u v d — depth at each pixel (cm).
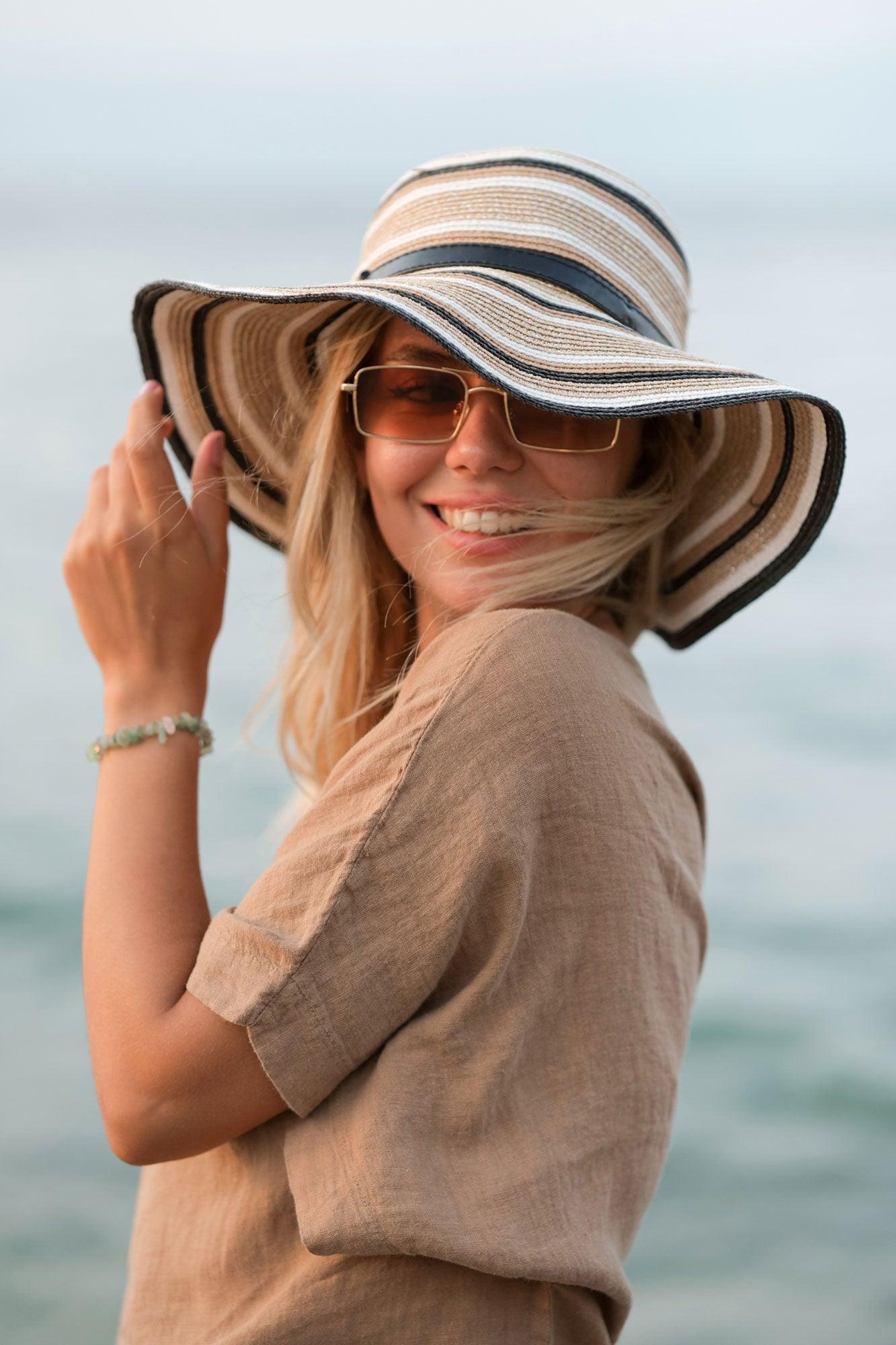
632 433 201
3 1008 916
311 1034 149
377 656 219
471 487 190
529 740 156
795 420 192
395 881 152
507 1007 154
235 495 233
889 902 1047
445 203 198
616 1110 159
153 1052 156
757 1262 699
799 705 1450
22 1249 684
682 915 175
